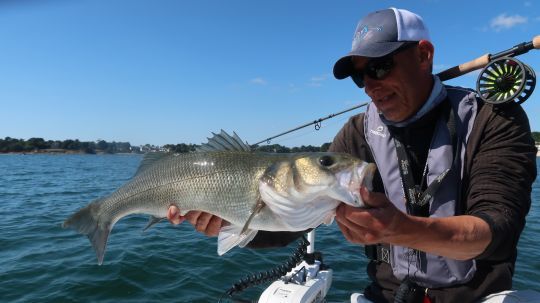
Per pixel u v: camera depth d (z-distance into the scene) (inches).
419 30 33.4
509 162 28.9
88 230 43.4
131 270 79.4
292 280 46.3
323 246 95.2
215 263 83.7
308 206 28.7
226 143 37.3
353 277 73.7
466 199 31.9
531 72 30.0
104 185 273.6
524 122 30.7
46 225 123.9
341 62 35.1
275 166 30.8
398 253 35.2
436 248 23.0
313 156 28.7
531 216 137.9
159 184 38.1
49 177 354.3
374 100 35.5
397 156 35.9
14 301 66.9
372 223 21.8
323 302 48.3
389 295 37.6
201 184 35.3
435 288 33.8
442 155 32.9
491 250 24.3
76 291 70.3
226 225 36.2
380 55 32.3
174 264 83.4
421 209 33.9
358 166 26.7
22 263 84.4
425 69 33.9
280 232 39.3
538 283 69.7
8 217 139.9
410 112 34.6
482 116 31.9
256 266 81.9
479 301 32.9
